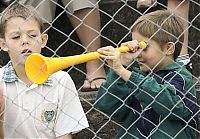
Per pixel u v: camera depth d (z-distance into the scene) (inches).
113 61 368.2
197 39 535.8
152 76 391.5
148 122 388.8
